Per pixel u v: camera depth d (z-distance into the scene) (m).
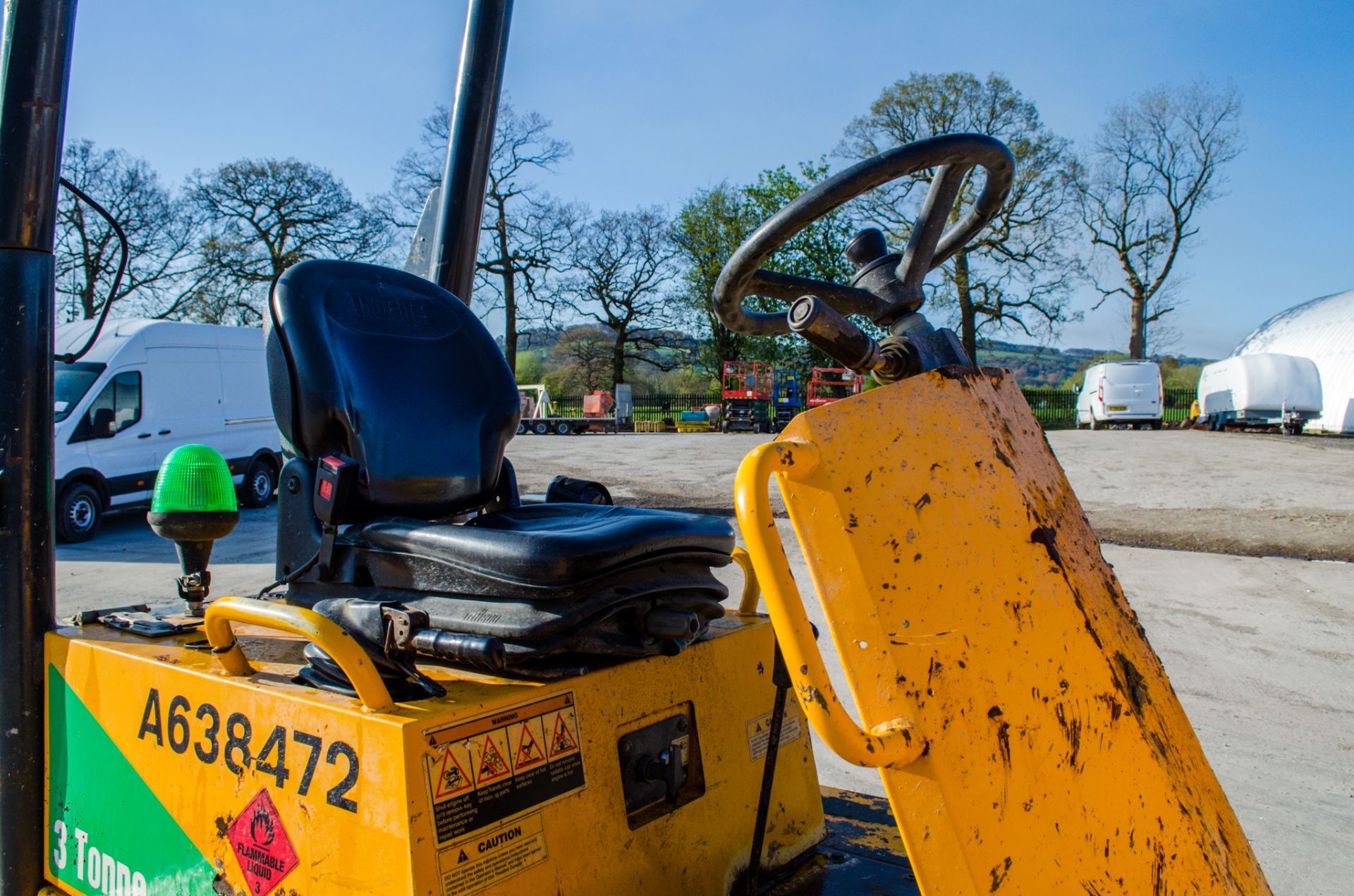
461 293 2.89
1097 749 1.39
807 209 1.48
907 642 1.21
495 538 1.55
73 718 1.85
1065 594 1.47
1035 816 1.24
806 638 1.14
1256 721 4.40
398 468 1.95
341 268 2.13
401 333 2.12
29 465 1.92
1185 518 9.68
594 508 1.94
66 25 1.96
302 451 1.95
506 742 1.39
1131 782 1.42
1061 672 1.38
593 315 41.81
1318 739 4.18
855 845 2.04
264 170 28.59
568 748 1.48
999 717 1.26
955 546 1.33
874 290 1.62
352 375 1.96
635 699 1.62
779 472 1.20
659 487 12.34
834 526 1.23
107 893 1.77
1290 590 6.80
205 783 1.56
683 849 1.65
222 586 7.35
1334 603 6.45
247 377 12.40
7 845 1.90
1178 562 7.68
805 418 1.27
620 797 1.56
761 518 1.16
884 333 1.66
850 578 1.21
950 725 1.20
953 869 1.14
